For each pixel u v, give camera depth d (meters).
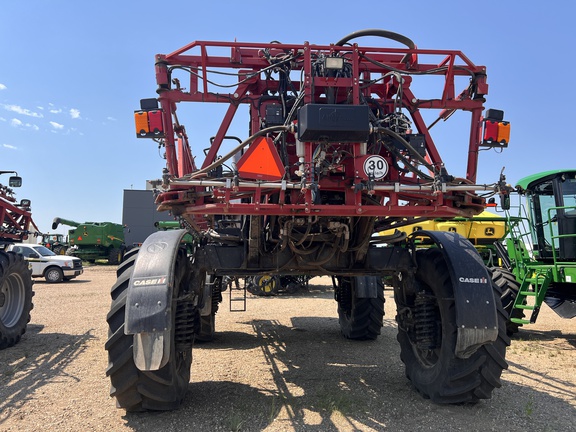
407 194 3.60
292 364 5.32
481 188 3.48
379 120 3.85
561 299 7.51
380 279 6.81
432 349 4.05
